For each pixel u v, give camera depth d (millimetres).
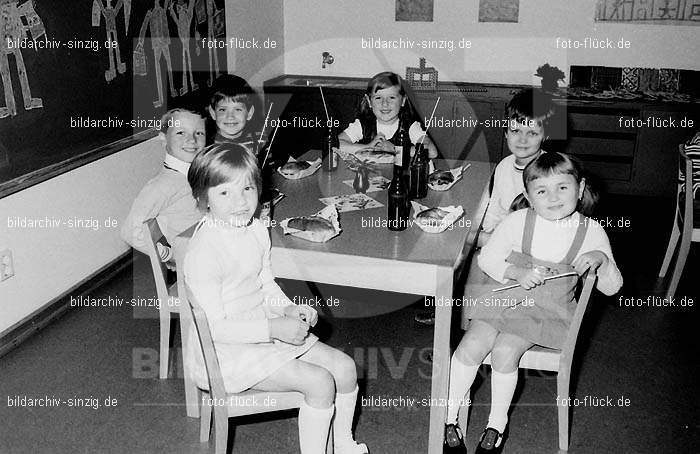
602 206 4379
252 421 2229
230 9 4418
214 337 1770
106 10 3145
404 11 4871
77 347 2688
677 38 4480
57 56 2850
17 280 2715
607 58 4633
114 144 3285
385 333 2822
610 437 2145
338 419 1898
